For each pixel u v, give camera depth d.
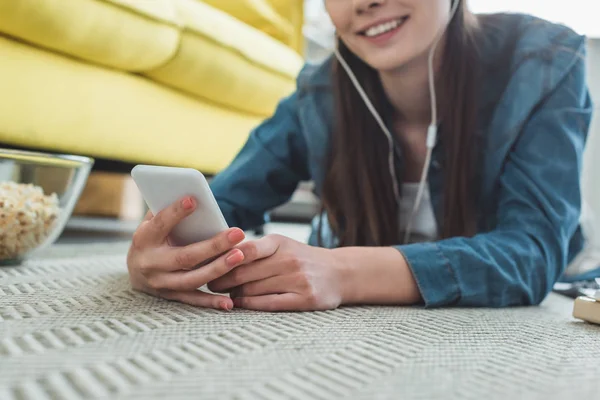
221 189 0.89
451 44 0.77
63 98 1.07
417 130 0.84
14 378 0.32
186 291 0.58
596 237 1.58
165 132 1.32
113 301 0.57
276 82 1.56
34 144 1.03
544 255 0.68
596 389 0.36
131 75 1.23
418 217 0.86
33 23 0.96
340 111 0.83
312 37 2.46
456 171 0.76
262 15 1.76
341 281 0.59
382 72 0.79
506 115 0.75
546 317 0.62
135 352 0.39
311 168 0.89
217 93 1.43
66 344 0.40
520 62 0.76
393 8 0.71
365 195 0.81
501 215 0.73
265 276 0.57
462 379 0.36
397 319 0.55
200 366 0.36
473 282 0.63
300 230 2.04
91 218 2.11
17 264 0.81
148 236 0.58
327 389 0.33
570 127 0.73
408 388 0.34
